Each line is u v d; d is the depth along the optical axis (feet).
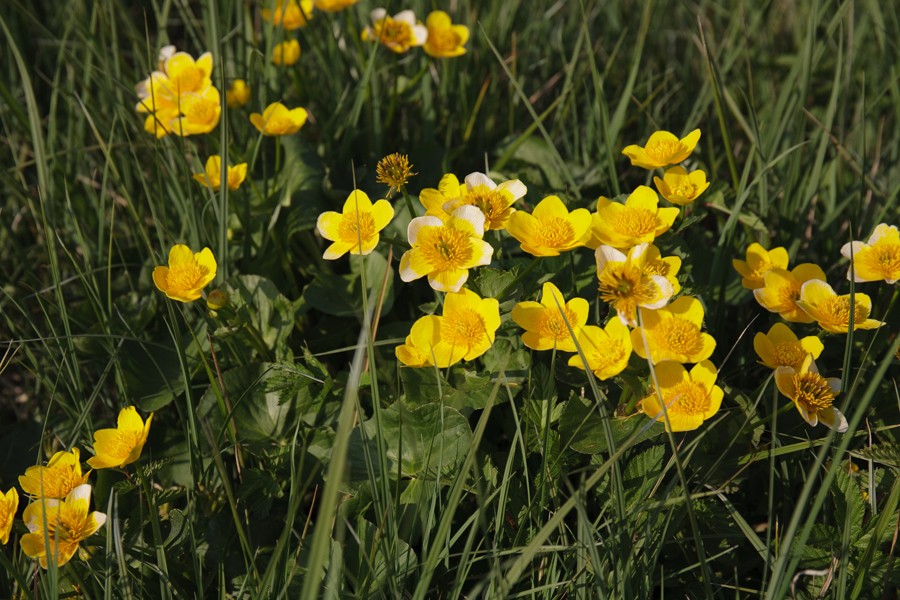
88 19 4.21
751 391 3.38
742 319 3.54
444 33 3.98
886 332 3.35
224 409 3.26
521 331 3.25
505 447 3.36
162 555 3.05
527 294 3.29
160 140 3.82
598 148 3.84
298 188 3.72
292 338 3.56
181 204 3.67
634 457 3.12
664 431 3.07
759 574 3.24
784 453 3.10
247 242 3.61
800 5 5.00
